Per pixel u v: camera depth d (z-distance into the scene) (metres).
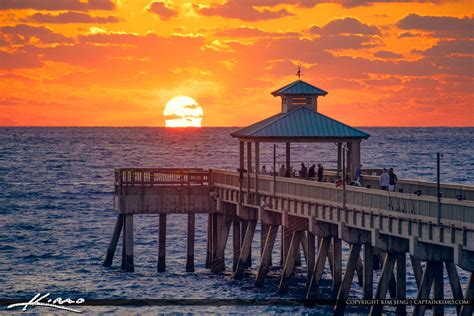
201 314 128.12
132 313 130.25
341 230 116.50
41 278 155.75
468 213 93.69
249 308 130.50
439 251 101.31
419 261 125.38
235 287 144.25
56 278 155.50
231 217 157.00
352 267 116.50
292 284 145.12
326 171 157.38
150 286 147.25
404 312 118.31
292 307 129.38
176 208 157.38
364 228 111.94
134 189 157.12
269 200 139.12
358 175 139.00
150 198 157.25
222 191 154.00
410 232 102.38
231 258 173.00
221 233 157.12
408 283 145.50
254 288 143.12
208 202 157.62
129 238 158.12
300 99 151.38
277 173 159.50
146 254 181.50
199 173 157.25
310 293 128.88
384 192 107.62
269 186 138.75
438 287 101.88
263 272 143.12
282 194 134.50
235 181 149.25
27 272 161.88
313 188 125.06
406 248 108.06
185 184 157.50
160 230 158.25
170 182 157.25
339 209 117.75
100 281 152.25
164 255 158.88
